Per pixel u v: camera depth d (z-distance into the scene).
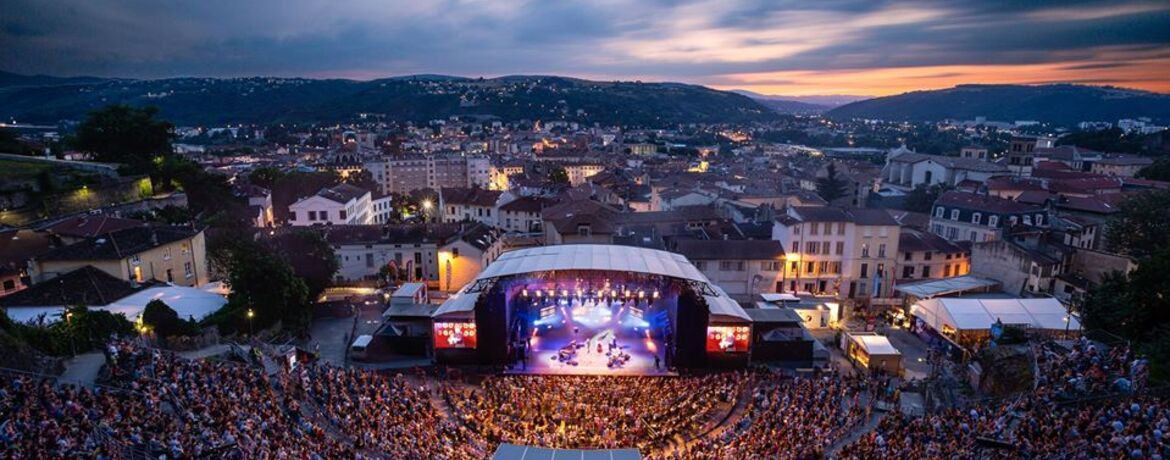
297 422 34.94
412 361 55.97
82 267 56.59
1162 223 75.50
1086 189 109.25
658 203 126.38
